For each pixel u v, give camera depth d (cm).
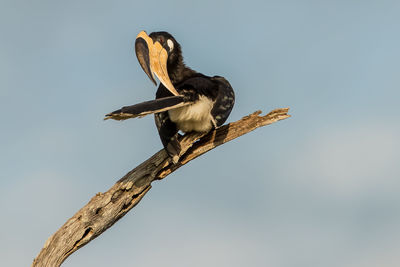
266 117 1209
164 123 1175
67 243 1039
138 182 1117
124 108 973
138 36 1212
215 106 1196
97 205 1073
